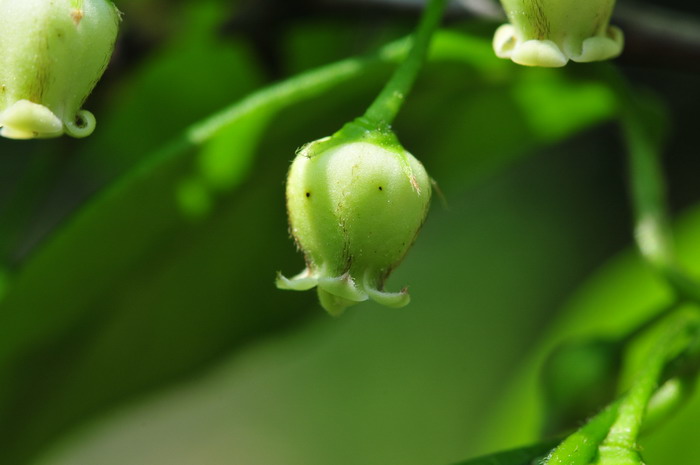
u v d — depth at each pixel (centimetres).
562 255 40
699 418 20
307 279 15
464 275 41
